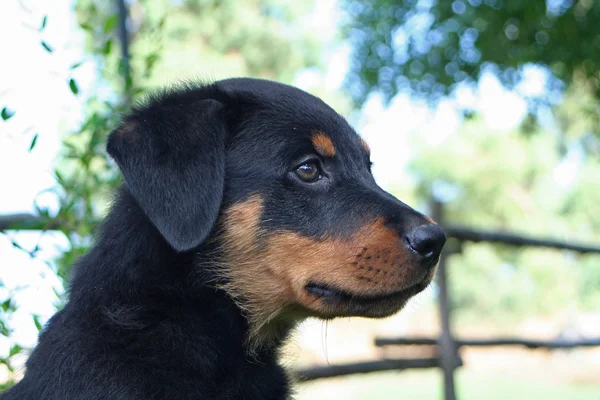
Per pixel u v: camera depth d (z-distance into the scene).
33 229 1.03
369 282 0.88
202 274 0.89
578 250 1.66
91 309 0.86
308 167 0.91
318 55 4.99
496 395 3.07
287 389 0.93
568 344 1.63
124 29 1.16
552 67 2.06
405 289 0.88
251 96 0.92
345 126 0.94
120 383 0.84
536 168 5.73
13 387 0.87
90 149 1.03
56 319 0.88
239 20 4.54
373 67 2.08
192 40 4.38
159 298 0.87
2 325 0.97
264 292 0.90
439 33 1.98
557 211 5.66
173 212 0.86
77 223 1.03
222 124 0.90
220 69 4.07
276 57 4.76
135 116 0.90
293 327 0.95
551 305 5.70
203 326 0.88
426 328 4.57
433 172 5.76
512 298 5.75
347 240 0.88
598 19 1.94
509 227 5.75
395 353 1.79
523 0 1.81
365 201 0.90
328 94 4.90
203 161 0.88
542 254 5.60
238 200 0.90
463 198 6.11
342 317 0.91
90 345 0.85
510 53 1.96
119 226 0.89
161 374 0.85
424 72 2.01
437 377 4.05
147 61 1.10
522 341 1.56
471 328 5.74
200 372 0.87
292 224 0.89
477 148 5.80
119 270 0.87
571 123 5.00
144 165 0.87
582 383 3.85
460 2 1.91
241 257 0.90
